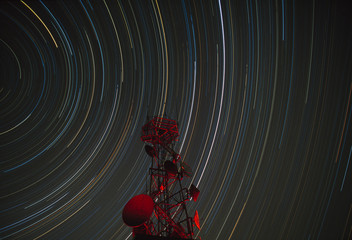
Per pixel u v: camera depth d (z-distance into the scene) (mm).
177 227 6215
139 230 5992
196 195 6629
